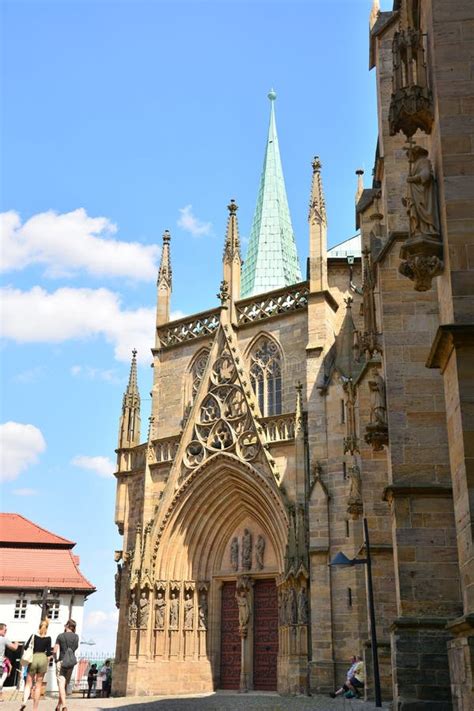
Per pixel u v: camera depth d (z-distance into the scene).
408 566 21.20
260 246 66.19
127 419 57.97
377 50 29.73
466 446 15.12
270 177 70.44
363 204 37.28
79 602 68.56
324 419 45.41
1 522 76.00
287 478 46.34
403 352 23.61
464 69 17.86
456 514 15.87
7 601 66.75
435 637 20.34
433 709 19.70
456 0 18.41
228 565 50.09
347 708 26.61
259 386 51.72
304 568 42.41
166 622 49.06
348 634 40.03
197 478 50.28
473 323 15.84
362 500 34.78
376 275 27.12
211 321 56.12
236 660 48.53
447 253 16.64
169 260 60.94
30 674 24.08
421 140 27.30
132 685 47.34
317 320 48.47
